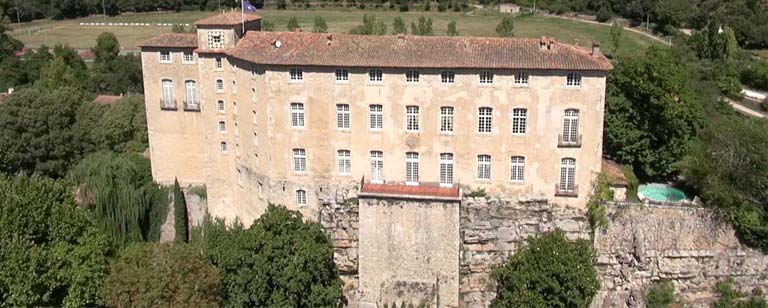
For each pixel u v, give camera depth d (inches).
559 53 2800.2
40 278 2583.7
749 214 2834.6
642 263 2888.8
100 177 3376.0
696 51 5088.6
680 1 6176.2
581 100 2760.8
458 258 2856.8
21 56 6309.1
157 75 3309.5
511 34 4980.3
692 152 3189.0
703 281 2906.0
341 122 2918.3
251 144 3093.0
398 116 2871.6
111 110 3946.9
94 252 2748.5
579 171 2839.6
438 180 2923.2
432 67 2763.3
